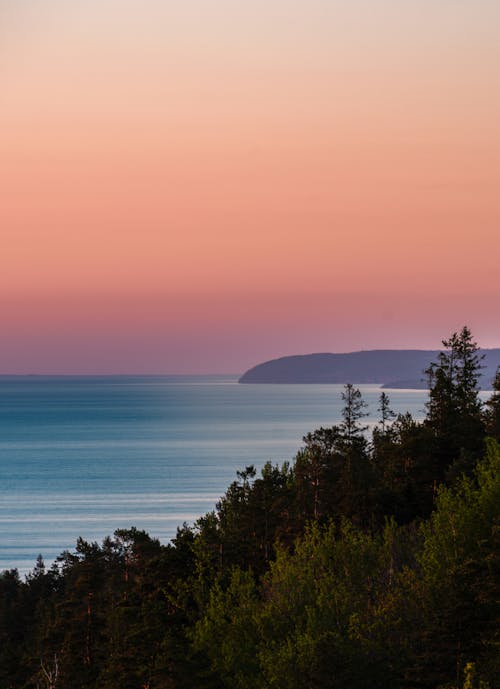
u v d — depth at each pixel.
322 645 68.94
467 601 68.81
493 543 73.69
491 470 88.19
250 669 78.81
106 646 97.75
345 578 82.69
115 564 126.12
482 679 67.50
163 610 87.62
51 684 98.94
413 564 83.44
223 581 99.56
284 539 121.88
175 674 76.12
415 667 68.50
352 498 120.06
